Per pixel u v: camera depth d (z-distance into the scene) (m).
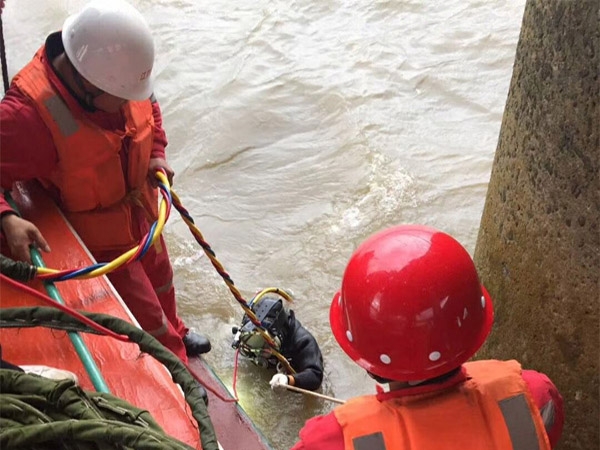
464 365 1.80
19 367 1.96
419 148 5.07
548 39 2.22
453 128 5.23
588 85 2.08
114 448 1.56
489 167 4.87
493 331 2.81
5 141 2.48
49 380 1.71
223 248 4.52
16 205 2.78
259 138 5.34
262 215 4.73
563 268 2.35
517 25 6.04
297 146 5.23
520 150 2.46
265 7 6.57
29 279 2.35
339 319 1.92
